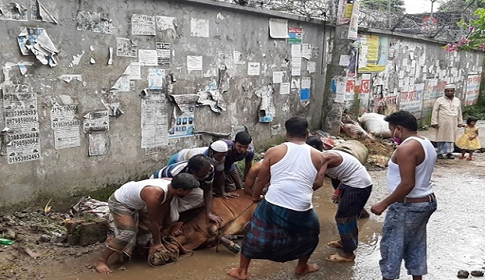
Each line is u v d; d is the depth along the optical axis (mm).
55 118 5770
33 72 5492
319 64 10602
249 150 5914
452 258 5203
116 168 6570
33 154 5605
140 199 4539
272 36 9062
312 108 10641
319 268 4902
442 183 8523
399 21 13156
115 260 4859
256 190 4586
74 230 5066
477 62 20250
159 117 7055
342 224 5031
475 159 10750
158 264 4758
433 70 16078
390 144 11008
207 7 7586
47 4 5527
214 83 7926
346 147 7500
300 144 4387
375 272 4848
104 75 6234
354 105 12047
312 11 10234
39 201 5746
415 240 4160
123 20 6363
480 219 6531
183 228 5242
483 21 6438
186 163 5070
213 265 4871
